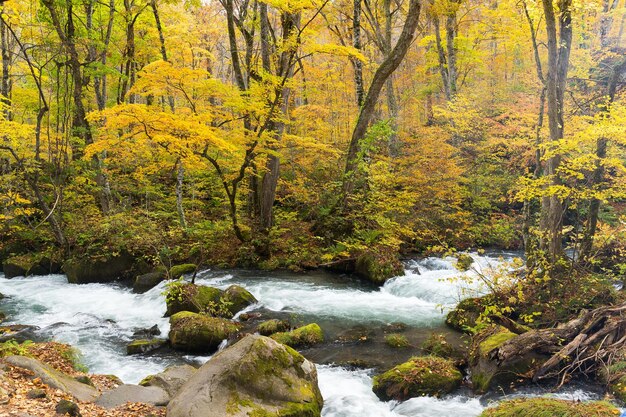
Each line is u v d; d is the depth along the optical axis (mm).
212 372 5598
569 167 10250
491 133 18938
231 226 16766
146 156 16016
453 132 19719
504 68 27531
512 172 20344
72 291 13578
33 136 16953
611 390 6453
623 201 18406
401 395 6836
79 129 15922
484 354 7184
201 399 5168
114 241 15203
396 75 33125
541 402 5184
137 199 20281
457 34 24312
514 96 21969
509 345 7070
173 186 20969
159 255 14102
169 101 18906
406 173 18141
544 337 7152
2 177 15867
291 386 5766
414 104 31000
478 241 18625
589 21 18875
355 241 15312
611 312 7328
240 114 13969
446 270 14672
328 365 8070
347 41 25531
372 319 10461
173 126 10484
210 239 16234
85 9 18578
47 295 13203
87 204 18484
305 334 9133
